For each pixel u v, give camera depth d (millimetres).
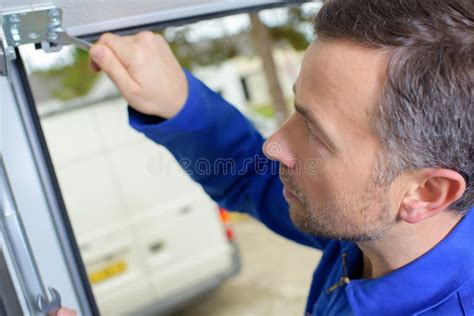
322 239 1132
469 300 783
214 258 4230
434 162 687
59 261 836
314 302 1101
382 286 845
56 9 668
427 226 796
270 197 1140
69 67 6109
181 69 957
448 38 643
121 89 880
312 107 715
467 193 746
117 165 3963
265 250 5473
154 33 929
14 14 645
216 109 1036
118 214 3943
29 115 833
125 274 3910
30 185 807
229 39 5645
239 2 912
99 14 748
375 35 659
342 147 710
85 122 3895
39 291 734
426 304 812
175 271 4082
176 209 4137
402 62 650
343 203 753
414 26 649
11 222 710
